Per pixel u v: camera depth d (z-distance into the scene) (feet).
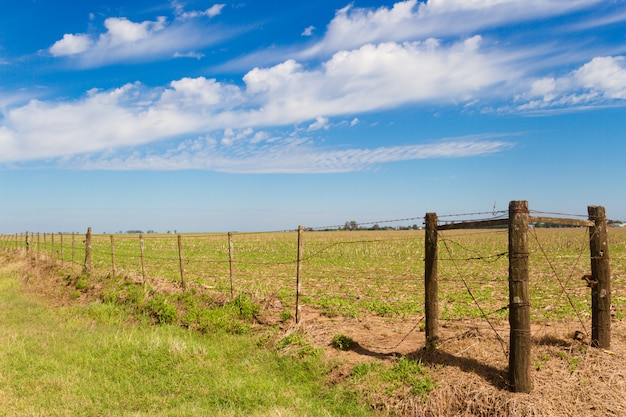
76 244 194.80
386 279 77.87
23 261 101.50
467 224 26.99
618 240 182.50
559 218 25.88
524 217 23.08
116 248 179.01
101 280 63.87
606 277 28.07
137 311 49.37
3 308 53.47
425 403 24.02
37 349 35.70
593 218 28.27
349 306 50.62
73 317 48.39
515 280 23.09
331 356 32.01
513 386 23.08
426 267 29.81
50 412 24.53
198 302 47.91
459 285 68.28
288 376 30.53
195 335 40.65
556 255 122.01
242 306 44.04
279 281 75.31
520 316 22.97
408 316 45.09
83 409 25.09
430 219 29.66
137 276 61.72
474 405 23.08
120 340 36.45
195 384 29.07
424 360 28.07
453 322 41.47
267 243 223.71
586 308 47.11
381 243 206.80
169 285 57.06
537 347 28.27
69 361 32.91
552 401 22.29
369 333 37.65
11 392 27.02
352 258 130.62
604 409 21.77
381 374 27.43
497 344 28.66
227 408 25.54
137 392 27.86
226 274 84.84
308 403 26.00
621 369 24.68
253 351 35.27
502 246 173.58
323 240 256.73
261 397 26.71
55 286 69.26
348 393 26.76
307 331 37.42
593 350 27.02
